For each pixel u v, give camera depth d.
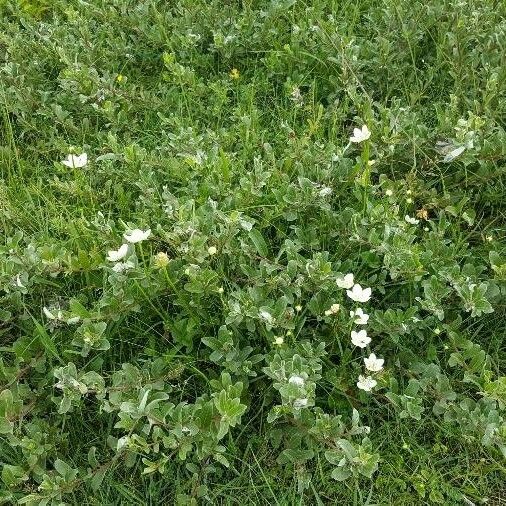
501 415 0.67
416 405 0.63
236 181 0.89
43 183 0.93
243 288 0.75
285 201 0.78
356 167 0.82
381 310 0.73
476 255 0.81
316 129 0.91
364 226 0.77
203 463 0.65
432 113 0.97
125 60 1.09
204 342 0.68
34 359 0.71
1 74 1.01
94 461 0.64
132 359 0.72
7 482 0.61
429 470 0.66
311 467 0.66
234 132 0.95
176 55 1.09
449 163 0.87
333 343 0.71
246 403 0.69
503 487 0.65
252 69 1.07
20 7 1.19
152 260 0.73
